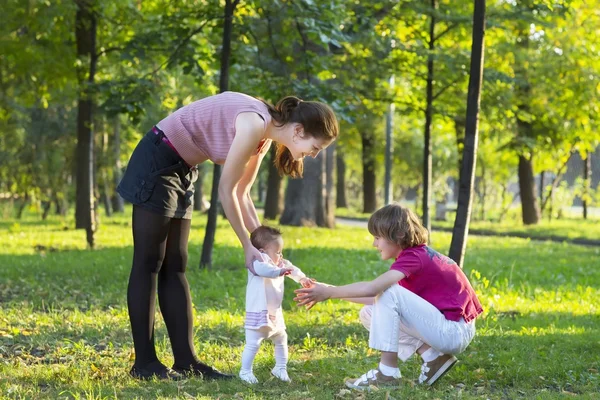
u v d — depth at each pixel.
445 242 20.75
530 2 11.90
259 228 5.30
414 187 47.38
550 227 29.36
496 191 39.69
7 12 15.54
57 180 30.17
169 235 5.30
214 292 9.73
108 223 26.36
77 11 16.36
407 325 4.94
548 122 25.83
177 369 5.34
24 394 4.66
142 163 5.09
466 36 16.20
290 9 11.23
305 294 4.91
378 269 12.79
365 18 13.16
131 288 5.20
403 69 16.25
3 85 20.25
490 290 10.28
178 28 11.88
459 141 23.41
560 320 8.25
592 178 51.38
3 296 9.41
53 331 7.00
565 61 23.34
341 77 16.41
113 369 5.45
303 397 4.73
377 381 4.99
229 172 4.90
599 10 23.16
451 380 5.37
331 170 26.02
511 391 5.12
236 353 6.07
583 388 5.21
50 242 17.75
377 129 36.94
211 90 15.73
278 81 11.98
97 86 12.29
